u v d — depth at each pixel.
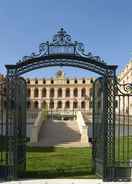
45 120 51.53
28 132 45.16
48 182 15.63
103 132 16.23
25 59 16.31
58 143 38.56
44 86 122.25
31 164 21.72
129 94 16.56
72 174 17.69
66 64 16.53
